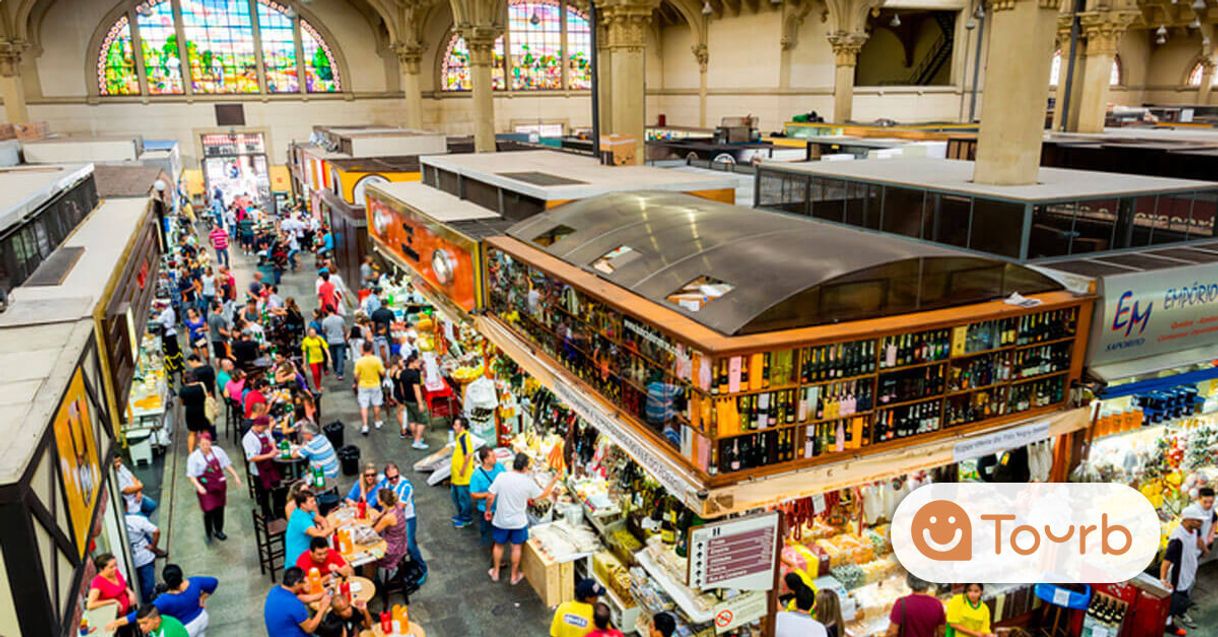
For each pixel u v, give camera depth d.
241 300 19.00
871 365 6.08
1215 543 8.11
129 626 6.03
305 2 33.75
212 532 8.82
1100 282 6.86
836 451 6.15
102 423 6.06
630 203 9.55
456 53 36.75
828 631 6.23
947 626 6.45
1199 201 8.62
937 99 32.75
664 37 39.12
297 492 7.05
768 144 22.59
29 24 29.70
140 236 10.98
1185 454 8.30
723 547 5.76
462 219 12.20
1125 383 7.21
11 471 3.63
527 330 9.26
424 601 7.69
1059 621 7.13
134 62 31.80
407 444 11.20
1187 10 34.38
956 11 32.47
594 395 7.51
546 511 8.31
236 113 33.72
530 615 7.48
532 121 38.28
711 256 7.00
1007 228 7.96
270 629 6.05
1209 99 36.81
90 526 5.03
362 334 13.02
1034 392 7.00
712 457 5.69
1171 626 7.22
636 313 6.39
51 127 30.94
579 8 37.81
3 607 3.70
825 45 31.28
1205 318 7.50
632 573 7.07
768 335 5.71
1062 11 17.84
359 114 35.84
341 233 20.42
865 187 10.10
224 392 11.35
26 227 7.78
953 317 6.22
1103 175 9.80
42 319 6.13
